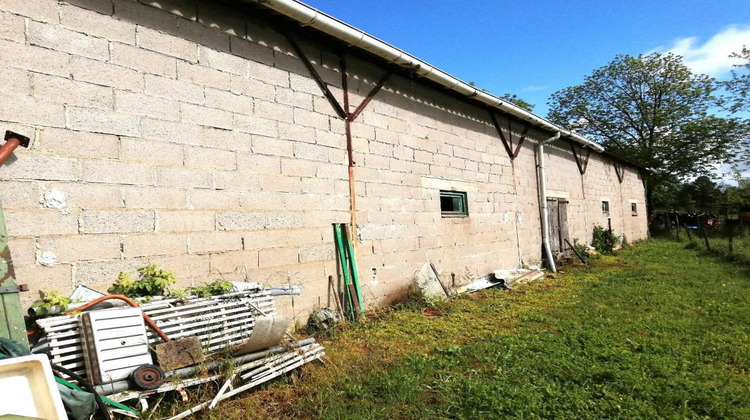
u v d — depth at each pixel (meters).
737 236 20.61
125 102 4.11
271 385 3.87
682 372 4.20
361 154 6.63
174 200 4.41
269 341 3.91
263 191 5.23
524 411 3.47
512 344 5.11
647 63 27.52
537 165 11.97
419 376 4.13
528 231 11.21
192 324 3.82
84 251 3.79
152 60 4.33
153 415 3.06
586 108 29.78
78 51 3.85
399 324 6.03
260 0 4.86
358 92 6.67
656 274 10.27
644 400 3.66
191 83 4.62
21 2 3.57
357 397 3.75
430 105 8.21
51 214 3.63
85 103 3.86
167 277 4.07
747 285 8.80
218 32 4.91
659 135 27.77
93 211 3.86
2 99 3.43
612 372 4.14
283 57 5.58
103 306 3.59
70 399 2.61
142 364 3.19
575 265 12.23
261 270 5.15
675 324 5.92
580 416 3.40
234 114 4.98
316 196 5.88
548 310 6.96
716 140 25.67
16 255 3.43
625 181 20.25
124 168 4.07
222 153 4.84
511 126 10.90
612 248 15.84
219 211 4.78
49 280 3.59
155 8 4.39
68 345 3.13
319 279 5.85
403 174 7.43
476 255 9.19
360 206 6.55
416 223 7.64
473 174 9.30
